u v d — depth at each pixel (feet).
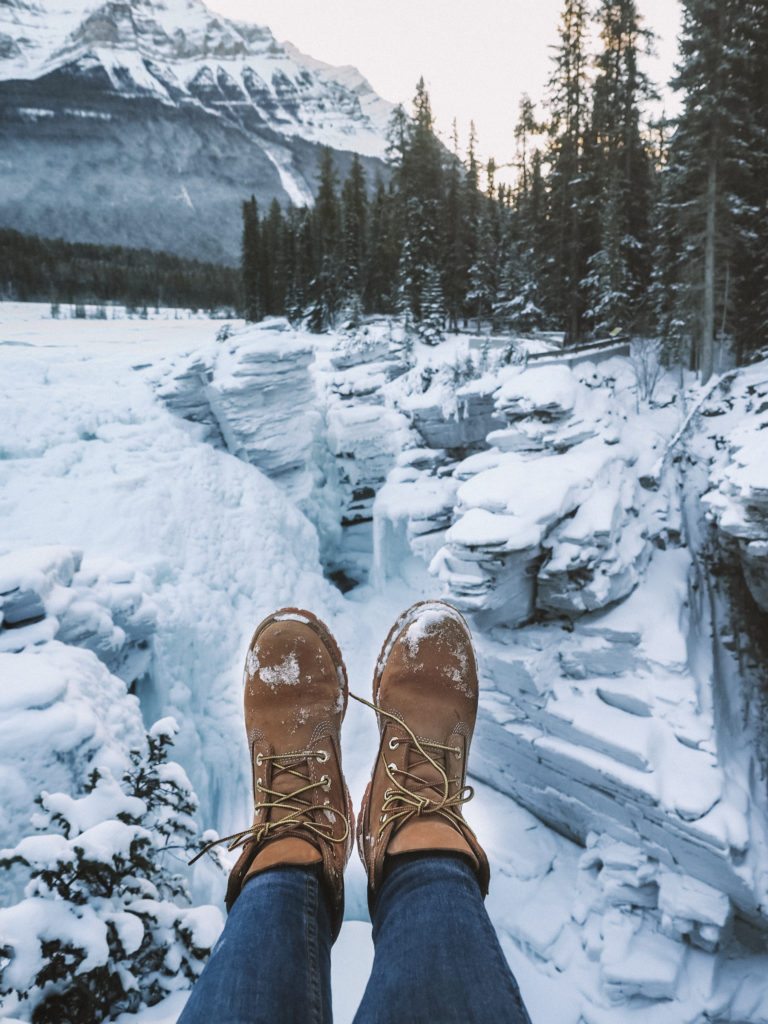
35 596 21.11
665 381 64.80
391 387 66.95
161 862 10.41
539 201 116.06
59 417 48.11
